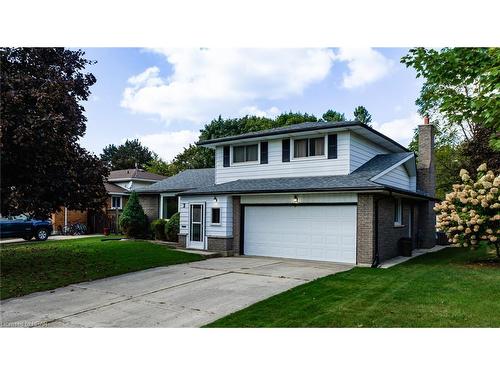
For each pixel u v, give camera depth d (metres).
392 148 17.45
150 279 9.71
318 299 7.12
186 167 43.69
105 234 25.31
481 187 11.78
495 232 11.36
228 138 16.56
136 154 59.31
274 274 10.05
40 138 9.66
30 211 10.55
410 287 8.00
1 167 10.01
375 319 5.86
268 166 15.87
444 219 12.13
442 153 30.27
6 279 9.73
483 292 7.43
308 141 14.88
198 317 6.39
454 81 7.46
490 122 6.78
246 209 15.00
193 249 15.73
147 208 21.64
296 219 13.55
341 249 12.41
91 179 11.99
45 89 10.52
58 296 8.16
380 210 12.40
